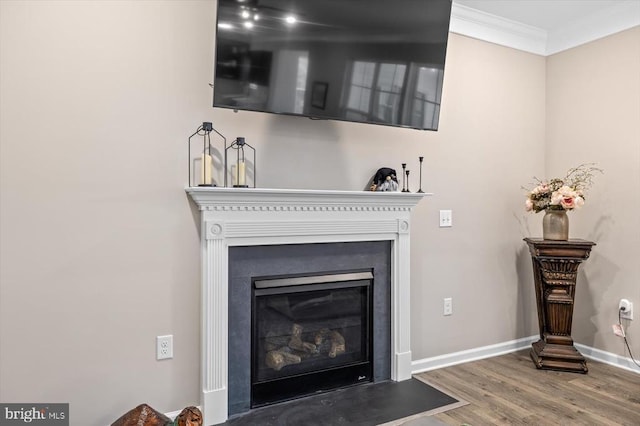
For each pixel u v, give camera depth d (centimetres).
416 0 238
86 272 189
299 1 208
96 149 191
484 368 284
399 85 239
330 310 248
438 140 287
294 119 237
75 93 187
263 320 228
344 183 252
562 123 329
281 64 206
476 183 304
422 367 280
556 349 283
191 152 210
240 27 196
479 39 303
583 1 279
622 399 235
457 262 296
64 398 185
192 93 210
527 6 286
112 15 193
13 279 177
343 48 221
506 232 319
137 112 198
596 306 306
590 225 310
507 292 319
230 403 215
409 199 257
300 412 217
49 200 182
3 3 175
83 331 189
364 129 259
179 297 208
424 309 282
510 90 320
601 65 301
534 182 332
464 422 208
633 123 283
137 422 178
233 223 211
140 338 200
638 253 281
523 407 224
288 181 235
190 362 210
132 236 198
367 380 255
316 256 238
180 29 207
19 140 177
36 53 180
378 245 259
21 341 178
